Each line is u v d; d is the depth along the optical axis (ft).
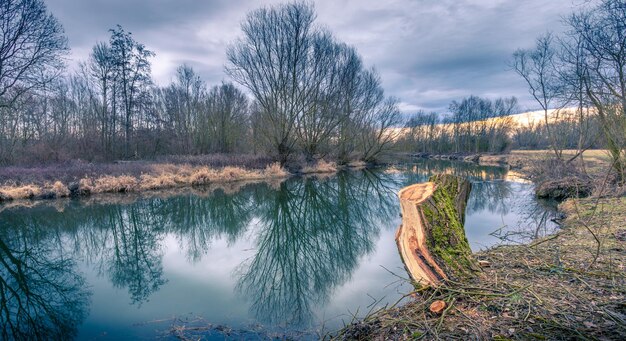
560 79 43.06
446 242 14.37
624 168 32.65
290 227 37.70
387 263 22.90
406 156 166.81
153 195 51.83
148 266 25.05
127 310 16.53
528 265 14.42
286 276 22.62
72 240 32.19
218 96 109.40
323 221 40.04
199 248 30.17
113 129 93.86
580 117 42.63
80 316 15.96
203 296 18.67
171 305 17.17
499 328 9.61
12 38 56.49
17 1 55.93
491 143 166.50
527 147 159.63
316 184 67.67
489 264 14.79
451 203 15.97
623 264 14.03
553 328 9.25
